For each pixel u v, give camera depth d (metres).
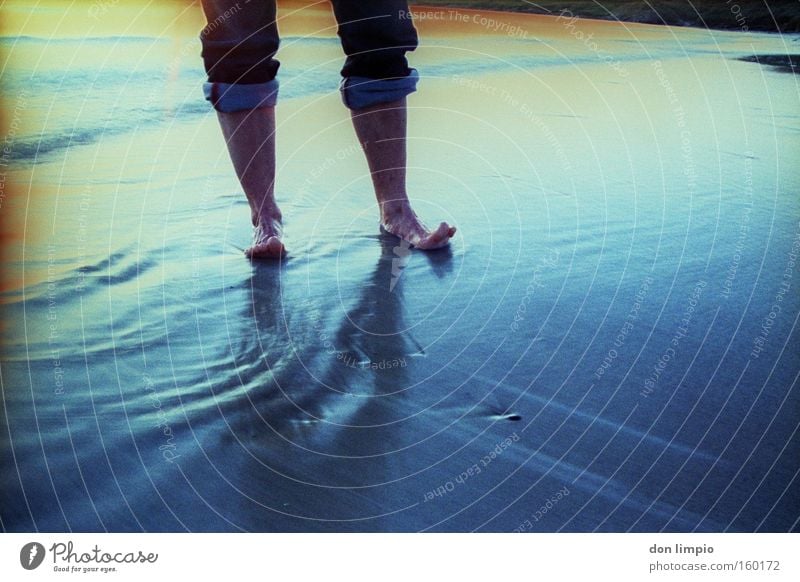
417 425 1.61
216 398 1.68
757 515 1.39
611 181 3.00
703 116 3.88
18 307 2.00
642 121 3.80
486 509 1.40
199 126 3.74
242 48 2.26
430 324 1.99
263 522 1.37
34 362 1.77
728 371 1.81
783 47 5.27
